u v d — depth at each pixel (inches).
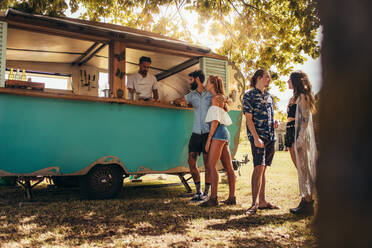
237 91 258.8
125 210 158.1
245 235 115.0
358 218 24.5
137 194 219.0
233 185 177.5
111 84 205.8
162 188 251.0
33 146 173.9
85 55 281.1
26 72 292.2
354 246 24.8
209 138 171.2
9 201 183.2
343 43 25.8
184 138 228.1
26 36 222.2
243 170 411.8
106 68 323.0
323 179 26.5
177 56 261.3
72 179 215.5
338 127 25.7
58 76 305.9
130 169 203.3
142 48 221.3
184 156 227.3
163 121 220.1
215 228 124.5
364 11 25.1
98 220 136.2
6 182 200.4
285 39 309.9
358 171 24.6
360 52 25.1
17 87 170.4
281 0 295.9
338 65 26.0
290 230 120.7
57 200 188.7
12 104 169.8
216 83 179.9
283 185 248.8
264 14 310.0
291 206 168.6
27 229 120.5
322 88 27.1
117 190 199.5
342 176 25.3
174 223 132.3
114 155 197.8
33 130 174.2
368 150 24.4
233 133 251.9
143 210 158.6
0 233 114.7
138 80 242.5
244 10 312.7
